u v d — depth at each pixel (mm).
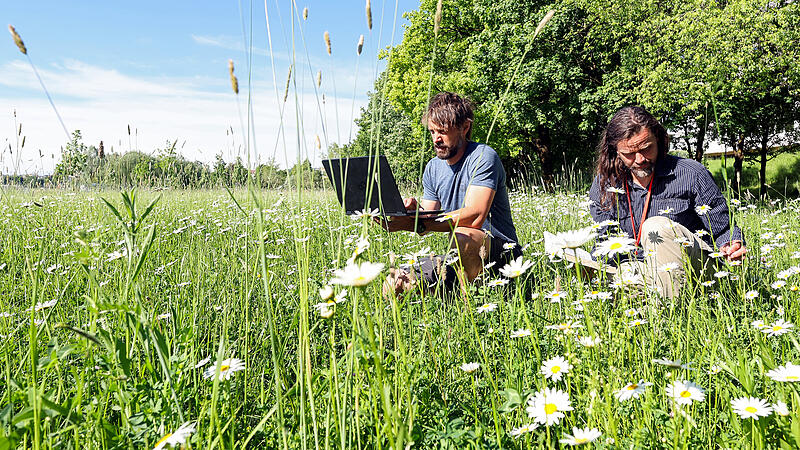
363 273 918
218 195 7074
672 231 2551
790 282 2270
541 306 2256
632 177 3062
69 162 6078
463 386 1642
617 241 1741
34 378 946
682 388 1239
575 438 1104
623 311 1756
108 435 1154
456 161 3283
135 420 1241
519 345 1839
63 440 1192
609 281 2609
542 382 1525
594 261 2736
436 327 1939
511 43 19578
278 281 2770
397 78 23594
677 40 14773
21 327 2074
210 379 1536
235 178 3025
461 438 1275
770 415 1142
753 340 1815
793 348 1747
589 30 18875
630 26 16797
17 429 947
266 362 1943
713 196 2828
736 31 13258
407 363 1362
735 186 15195
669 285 2453
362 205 2910
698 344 1770
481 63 20547
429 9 23047
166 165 6676
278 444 1268
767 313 2008
